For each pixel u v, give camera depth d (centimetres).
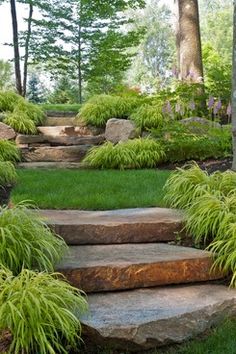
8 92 836
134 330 261
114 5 1207
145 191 480
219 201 369
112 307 283
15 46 1283
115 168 661
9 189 508
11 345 234
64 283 268
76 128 789
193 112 780
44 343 238
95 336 259
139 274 314
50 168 655
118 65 1291
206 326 287
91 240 358
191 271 329
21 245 286
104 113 802
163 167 676
